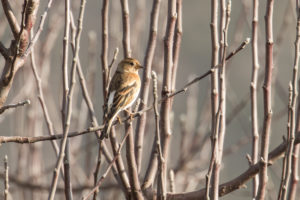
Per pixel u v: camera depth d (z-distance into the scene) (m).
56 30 13.45
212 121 8.94
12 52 8.34
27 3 8.25
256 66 9.24
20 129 13.03
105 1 9.02
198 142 13.16
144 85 9.80
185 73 25.52
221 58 9.25
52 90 17.92
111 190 12.20
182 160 12.89
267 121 8.53
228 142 22.72
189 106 14.08
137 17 13.92
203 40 26.38
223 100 8.33
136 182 9.24
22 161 12.62
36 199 12.70
